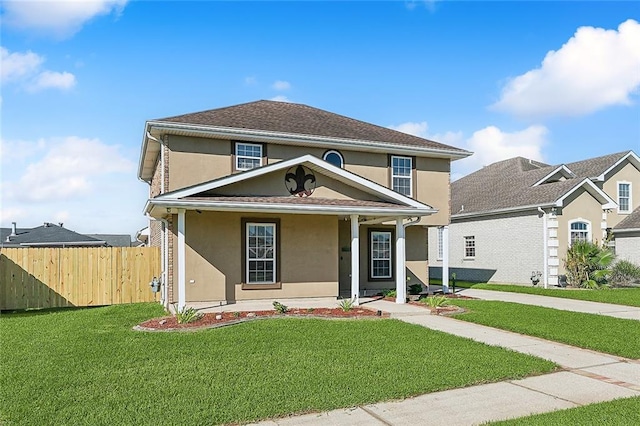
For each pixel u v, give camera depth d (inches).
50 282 608.4
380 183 721.6
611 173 1079.6
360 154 714.2
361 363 292.2
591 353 336.2
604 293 731.4
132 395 230.8
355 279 563.8
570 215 892.0
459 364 292.4
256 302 592.4
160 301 646.5
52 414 206.7
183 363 290.7
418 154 741.9
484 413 213.6
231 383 250.2
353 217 568.1
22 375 266.8
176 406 215.9
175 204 482.6
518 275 927.7
